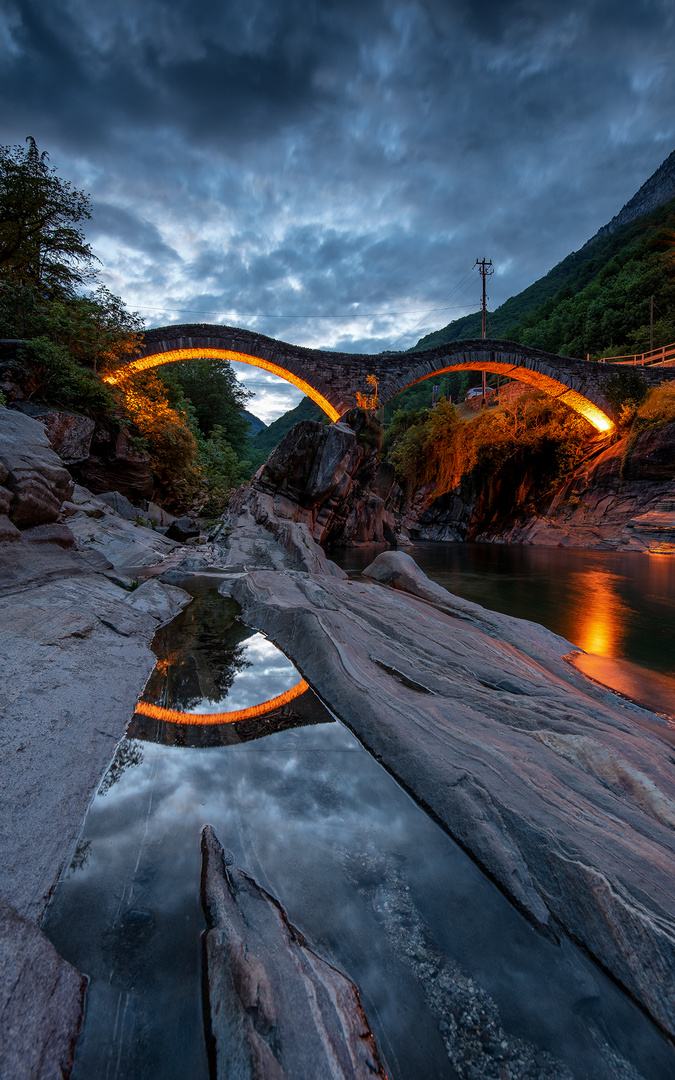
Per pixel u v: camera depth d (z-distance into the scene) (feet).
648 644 24.26
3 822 7.19
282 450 61.00
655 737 12.19
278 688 14.58
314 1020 4.90
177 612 23.24
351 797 9.31
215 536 51.03
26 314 42.78
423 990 5.57
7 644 12.22
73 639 14.58
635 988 5.61
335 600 23.29
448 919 6.58
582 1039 5.11
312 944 6.08
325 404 105.29
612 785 9.59
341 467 62.64
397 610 22.77
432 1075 4.65
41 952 5.34
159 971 5.58
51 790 8.39
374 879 7.26
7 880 6.38
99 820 8.32
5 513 19.60
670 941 5.85
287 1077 4.30
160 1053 4.69
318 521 66.13
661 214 242.78
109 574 24.44
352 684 13.82
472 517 123.54
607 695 16.24
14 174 51.72
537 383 116.26
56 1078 4.32
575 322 195.21
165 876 7.10
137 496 53.26
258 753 10.87
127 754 10.59
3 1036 4.29
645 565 60.64
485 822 8.20
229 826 8.34
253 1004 4.92
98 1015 5.04
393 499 118.01
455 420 129.59
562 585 44.16
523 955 6.08
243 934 5.88
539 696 14.11
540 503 111.65
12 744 8.77
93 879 6.97
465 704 13.24
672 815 8.68
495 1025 5.21
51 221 56.90
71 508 33.45
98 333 47.67
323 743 11.41
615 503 91.61
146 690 13.99
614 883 6.70
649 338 149.59
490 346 107.65
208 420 129.39
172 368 127.34
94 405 43.93
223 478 81.46
